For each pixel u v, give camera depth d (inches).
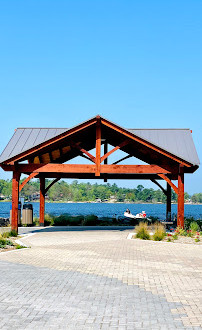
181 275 345.4
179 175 704.4
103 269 370.0
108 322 220.7
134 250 496.7
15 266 383.6
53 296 272.8
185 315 233.1
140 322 220.7
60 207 5027.1
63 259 425.4
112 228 856.9
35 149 688.4
